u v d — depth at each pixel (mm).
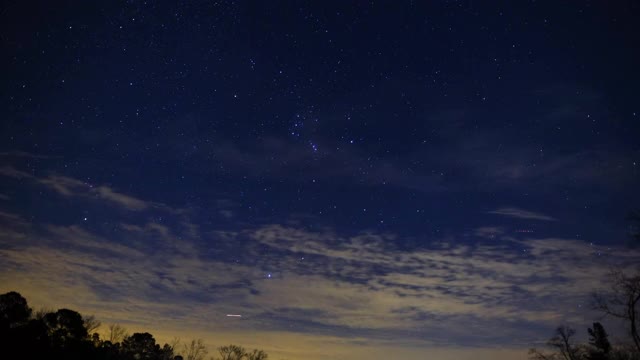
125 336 64375
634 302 29531
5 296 45062
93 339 53031
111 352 55562
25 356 41719
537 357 39906
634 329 29547
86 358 47594
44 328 45438
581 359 38375
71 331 48062
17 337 42406
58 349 45375
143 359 63844
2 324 42594
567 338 39281
